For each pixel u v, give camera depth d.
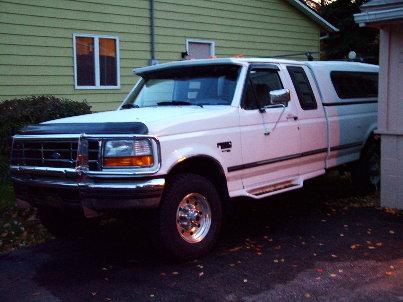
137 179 4.82
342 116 7.68
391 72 7.06
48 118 8.56
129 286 4.70
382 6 6.66
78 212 5.54
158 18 13.02
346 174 9.74
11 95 10.51
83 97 11.73
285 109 6.58
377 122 7.84
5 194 7.57
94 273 5.07
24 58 10.68
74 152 5.07
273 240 6.04
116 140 4.86
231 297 4.40
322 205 7.76
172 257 5.15
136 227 6.70
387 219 6.85
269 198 8.25
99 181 4.91
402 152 7.12
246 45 15.40
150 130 4.92
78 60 11.66
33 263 5.41
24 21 10.62
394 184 7.25
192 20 13.82
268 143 6.24
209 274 4.94
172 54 13.42
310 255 5.45
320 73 7.54
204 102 6.18
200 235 5.38
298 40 17.19
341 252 5.52
